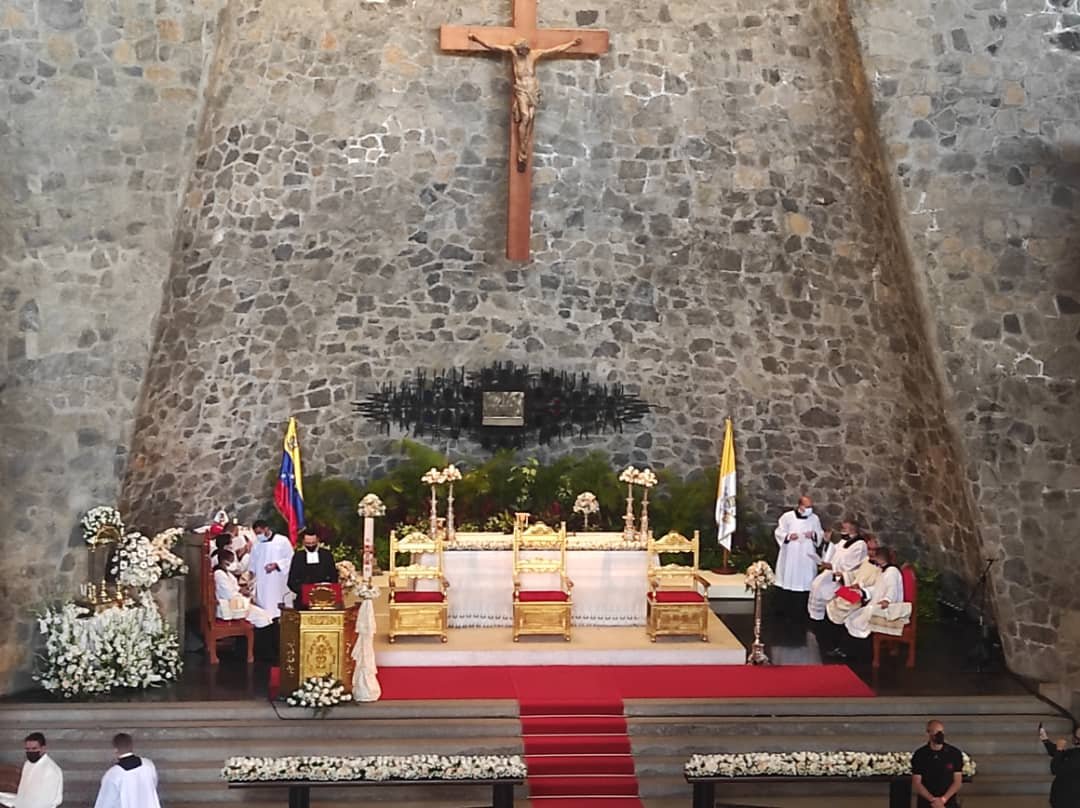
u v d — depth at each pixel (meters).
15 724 16.17
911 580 18.45
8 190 17.09
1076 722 16.97
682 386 21.92
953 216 17.94
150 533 19.92
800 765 14.67
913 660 18.48
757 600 18.38
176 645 17.64
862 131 19.03
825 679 17.81
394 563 18.67
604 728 16.47
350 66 19.81
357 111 20.02
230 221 19.47
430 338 21.61
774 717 16.80
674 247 21.14
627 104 20.56
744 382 21.64
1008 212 17.89
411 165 20.48
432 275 21.27
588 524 21.55
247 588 18.44
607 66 20.47
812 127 19.88
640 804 15.74
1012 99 17.77
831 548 20.12
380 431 21.84
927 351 18.50
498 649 18.05
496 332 21.73
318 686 16.44
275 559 19.11
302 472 21.56
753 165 20.39
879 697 17.14
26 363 17.28
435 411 21.86
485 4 20.22
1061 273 17.88
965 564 20.33
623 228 21.14
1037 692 17.58
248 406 20.66
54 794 14.15
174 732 16.08
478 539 19.03
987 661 18.56
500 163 20.80
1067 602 18.00
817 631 19.95
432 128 20.45
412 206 20.70
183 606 18.16
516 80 19.88
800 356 21.11
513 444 22.05
